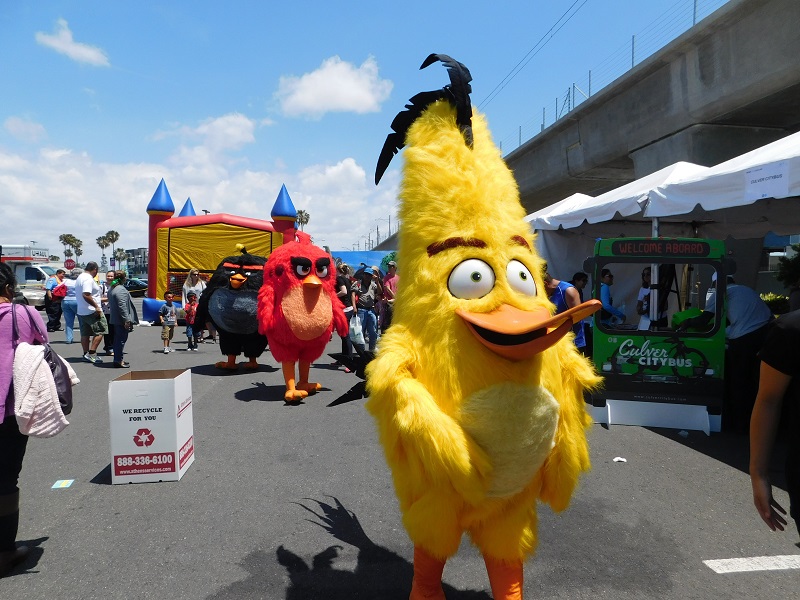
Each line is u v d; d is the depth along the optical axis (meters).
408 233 2.49
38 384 3.13
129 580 3.12
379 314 11.99
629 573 3.21
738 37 11.17
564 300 7.04
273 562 3.33
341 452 5.34
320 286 7.11
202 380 8.95
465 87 2.56
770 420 2.10
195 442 5.64
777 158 5.20
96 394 7.85
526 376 2.25
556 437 2.44
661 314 7.95
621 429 6.09
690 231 10.59
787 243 14.34
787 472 2.07
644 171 15.26
